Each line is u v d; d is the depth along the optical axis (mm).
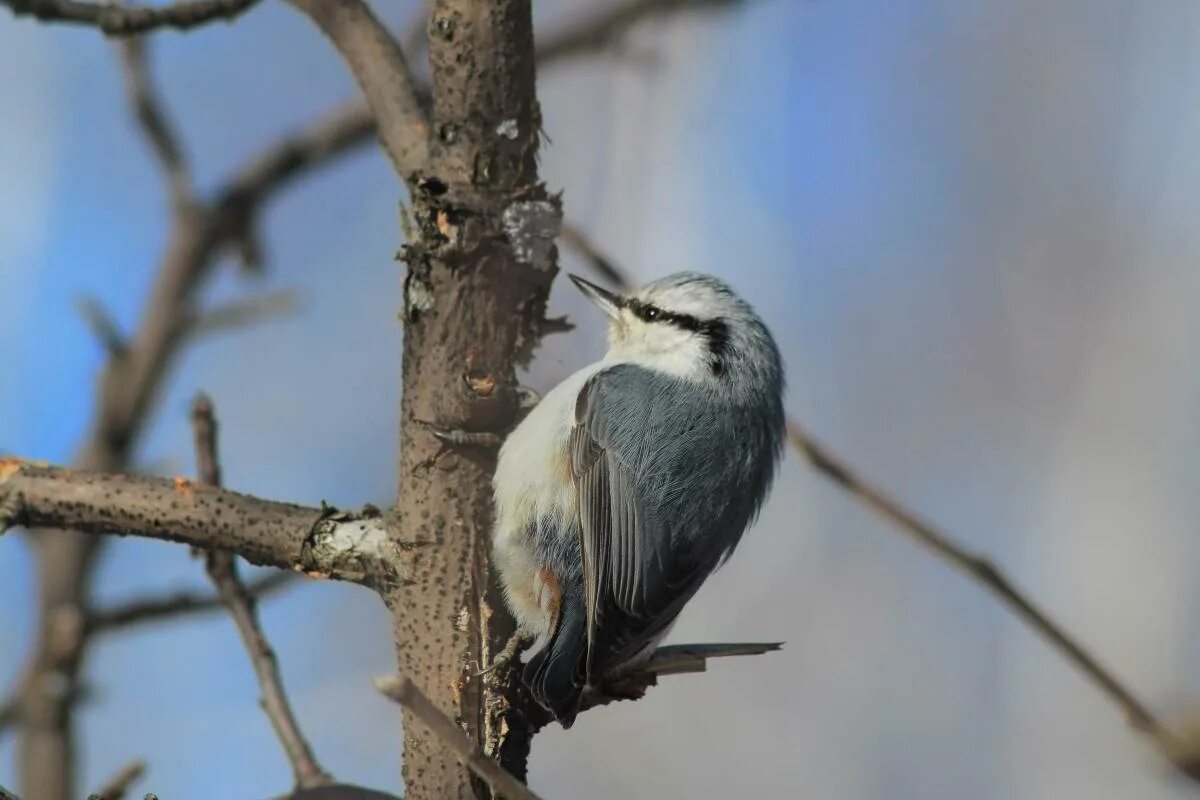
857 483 7133
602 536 8086
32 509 6477
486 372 6180
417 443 6211
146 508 6418
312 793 6508
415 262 6199
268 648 7324
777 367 8898
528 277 6199
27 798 8539
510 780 4680
